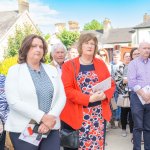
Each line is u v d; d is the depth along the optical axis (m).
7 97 3.24
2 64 5.96
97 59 4.14
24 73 3.27
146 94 5.23
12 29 32.34
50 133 3.35
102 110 4.04
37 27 35.12
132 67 5.36
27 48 3.35
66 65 4.04
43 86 3.29
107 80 3.95
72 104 3.99
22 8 35.41
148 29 38.09
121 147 6.14
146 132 5.45
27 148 3.21
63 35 41.41
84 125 3.99
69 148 4.14
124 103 6.74
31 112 3.14
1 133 3.73
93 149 4.01
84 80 4.00
